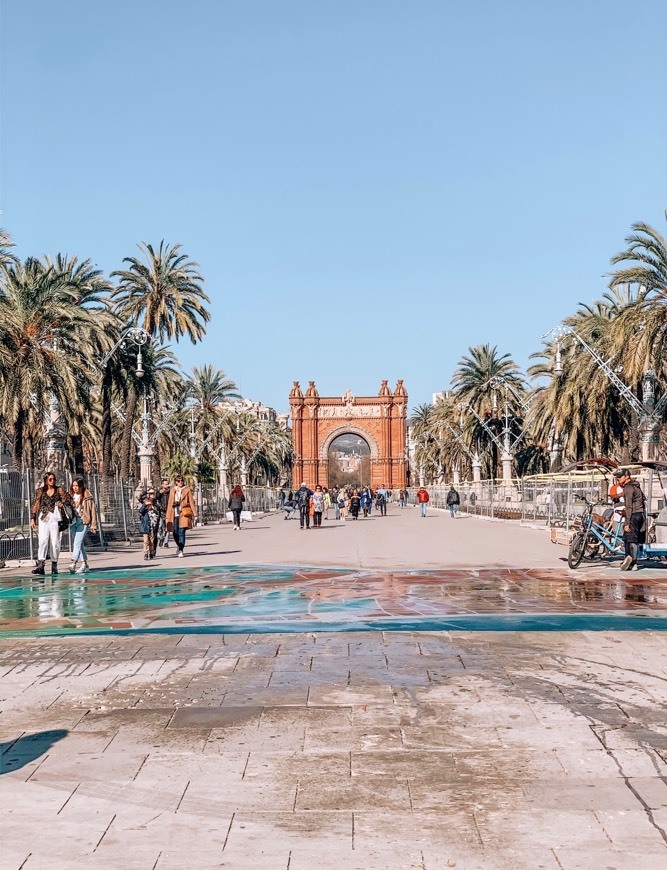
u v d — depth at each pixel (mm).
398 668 8500
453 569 18297
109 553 25250
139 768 5789
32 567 20734
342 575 17375
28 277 35000
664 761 5820
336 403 131500
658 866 4363
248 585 15836
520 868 4359
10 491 22750
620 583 15438
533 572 17516
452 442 84062
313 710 7062
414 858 4473
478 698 7387
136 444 58719
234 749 6141
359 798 5246
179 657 9094
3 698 7539
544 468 82000
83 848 4637
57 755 6055
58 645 9812
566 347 47250
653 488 29703
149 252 50406
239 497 43656
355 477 191750
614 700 7309
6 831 4848
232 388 76938
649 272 35125
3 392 31641
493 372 70188
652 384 37969
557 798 5211
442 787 5402
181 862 4469
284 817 4992
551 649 9352
